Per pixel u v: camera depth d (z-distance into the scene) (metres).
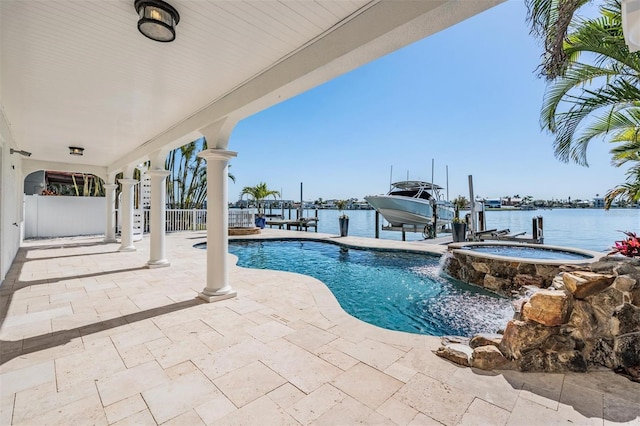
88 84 3.39
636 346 2.23
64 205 11.86
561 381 2.11
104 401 1.93
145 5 2.03
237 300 4.05
